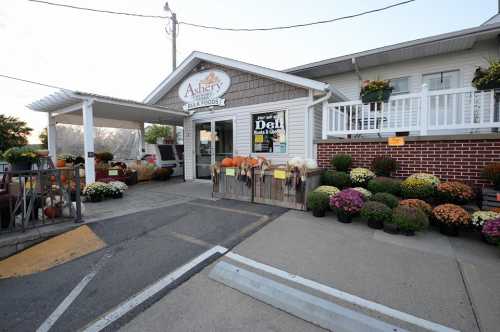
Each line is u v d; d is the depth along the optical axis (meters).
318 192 4.09
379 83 4.82
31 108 6.82
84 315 1.79
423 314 1.72
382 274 2.26
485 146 3.96
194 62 7.89
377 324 1.57
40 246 3.00
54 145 7.38
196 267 2.46
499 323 1.62
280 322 1.69
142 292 2.06
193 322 1.69
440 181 4.20
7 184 3.51
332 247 2.86
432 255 2.64
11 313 1.84
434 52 6.73
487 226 2.79
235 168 5.23
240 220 3.88
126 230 3.46
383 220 3.36
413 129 4.60
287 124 6.34
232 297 1.98
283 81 6.18
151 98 8.84
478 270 2.32
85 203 5.07
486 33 5.70
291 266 2.44
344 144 5.28
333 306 1.75
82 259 2.69
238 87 7.16
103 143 15.81
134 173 7.92
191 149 8.33
